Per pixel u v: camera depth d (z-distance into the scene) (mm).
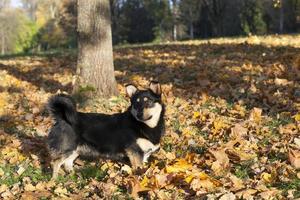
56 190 2805
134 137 2949
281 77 4699
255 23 23547
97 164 3141
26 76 6043
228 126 3494
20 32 35000
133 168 2938
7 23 34875
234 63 5594
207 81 4727
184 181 2680
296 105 3895
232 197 2430
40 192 2818
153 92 2998
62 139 2979
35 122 4098
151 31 26391
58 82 5523
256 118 3656
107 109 4207
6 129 3969
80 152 3049
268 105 3947
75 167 3125
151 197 2572
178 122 3770
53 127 3023
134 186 2645
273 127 3469
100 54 4355
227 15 22953
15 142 3561
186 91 4582
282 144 3082
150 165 2980
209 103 4168
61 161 3006
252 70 5133
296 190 2504
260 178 2656
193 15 24344
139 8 26000
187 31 27250
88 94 4352
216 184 2617
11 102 4766
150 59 6531
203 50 7027
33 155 3311
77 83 4402
